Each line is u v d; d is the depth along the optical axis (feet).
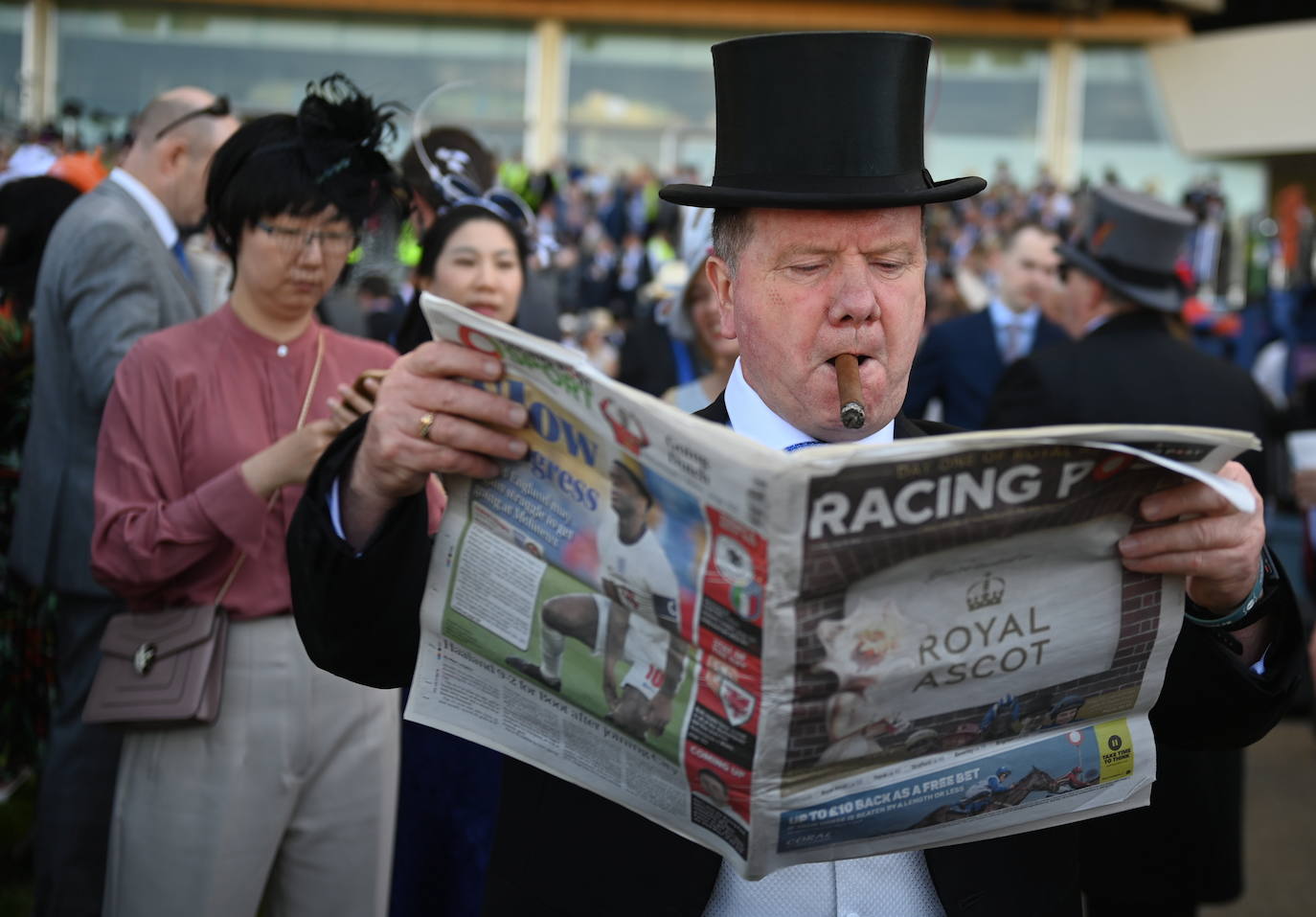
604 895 4.85
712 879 4.82
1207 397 9.91
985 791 4.51
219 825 7.38
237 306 7.85
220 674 7.38
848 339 4.70
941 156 83.71
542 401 4.33
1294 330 35.99
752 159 4.82
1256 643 5.10
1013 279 17.04
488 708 4.85
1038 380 10.14
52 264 9.42
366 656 5.12
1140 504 4.23
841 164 4.68
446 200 11.45
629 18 81.00
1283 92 81.30
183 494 7.58
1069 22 81.82
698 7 80.84
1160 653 4.53
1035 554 4.24
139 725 7.36
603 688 4.50
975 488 3.99
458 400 4.42
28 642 10.84
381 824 7.97
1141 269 10.09
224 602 7.48
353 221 7.67
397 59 81.76
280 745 7.52
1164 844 9.46
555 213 62.59
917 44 4.73
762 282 4.78
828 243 4.66
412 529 4.93
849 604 4.09
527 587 4.58
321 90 7.68
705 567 4.15
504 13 80.69
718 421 5.24
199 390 7.62
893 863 5.01
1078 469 4.05
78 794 9.30
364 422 5.03
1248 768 17.13
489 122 82.02
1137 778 4.69
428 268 10.68
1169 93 83.51
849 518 3.92
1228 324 46.96
